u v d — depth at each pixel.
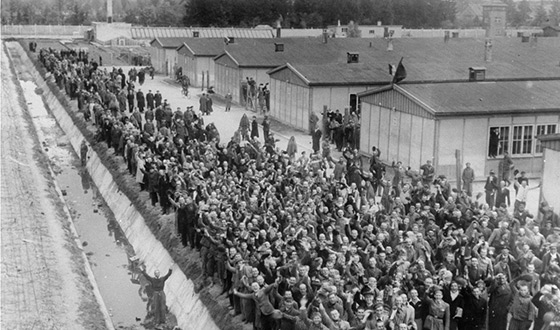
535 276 21.84
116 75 78.38
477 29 128.50
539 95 45.62
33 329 24.69
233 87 75.38
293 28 143.50
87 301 28.50
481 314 20.27
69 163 54.53
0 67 105.56
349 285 21.69
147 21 169.00
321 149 51.28
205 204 30.30
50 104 77.56
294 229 25.86
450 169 42.38
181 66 94.56
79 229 39.66
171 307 29.31
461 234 25.27
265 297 21.92
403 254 23.17
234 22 150.00
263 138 55.03
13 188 42.84
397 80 46.25
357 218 27.75
